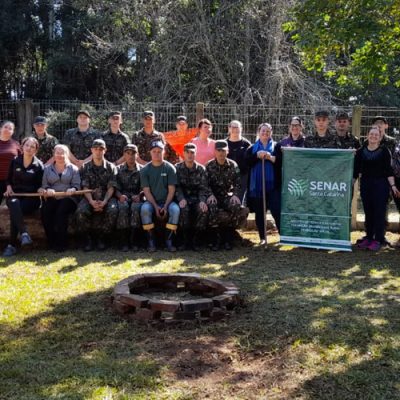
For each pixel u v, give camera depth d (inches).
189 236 312.8
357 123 350.6
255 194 311.0
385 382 141.0
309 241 300.2
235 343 165.5
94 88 800.9
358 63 375.9
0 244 306.2
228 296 191.3
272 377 144.1
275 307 197.3
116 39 699.4
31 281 230.2
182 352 159.0
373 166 297.9
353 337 169.5
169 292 218.7
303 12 335.6
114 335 171.9
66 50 764.6
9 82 823.1
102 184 297.9
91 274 242.2
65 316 188.1
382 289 221.9
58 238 293.1
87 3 711.7
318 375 145.0
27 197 294.7
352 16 324.5
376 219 300.5
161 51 655.1
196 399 132.4
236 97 650.2
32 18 784.3
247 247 305.4
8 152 307.7
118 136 328.8
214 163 303.6
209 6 673.0
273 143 314.2
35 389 136.5
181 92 658.2
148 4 666.2
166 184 296.4
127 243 301.7
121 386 138.2
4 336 170.2
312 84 622.8
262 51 665.0
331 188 295.4
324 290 219.5
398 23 346.6
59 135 472.4
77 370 146.4
